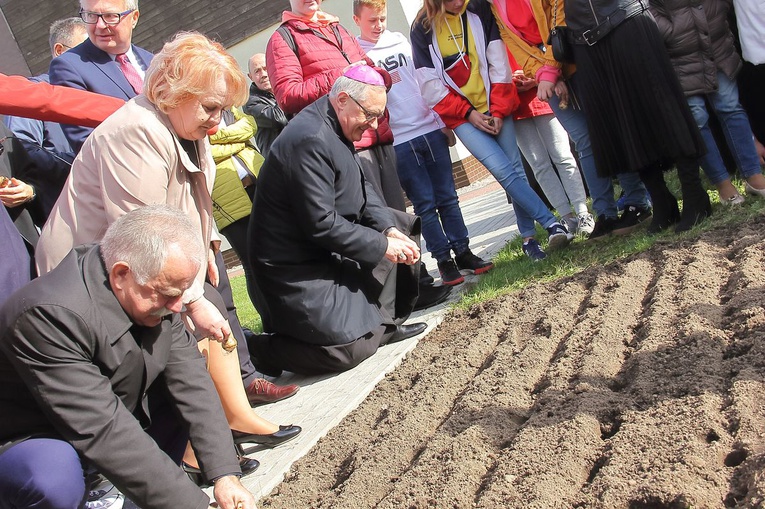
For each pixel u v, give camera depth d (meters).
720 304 4.25
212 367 4.23
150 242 2.78
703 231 5.46
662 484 2.70
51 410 2.75
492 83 6.32
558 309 5.00
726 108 5.79
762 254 4.63
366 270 5.47
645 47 5.38
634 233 6.19
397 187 6.44
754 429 2.90
